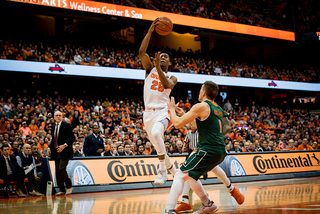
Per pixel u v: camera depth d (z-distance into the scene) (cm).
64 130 707
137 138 1155
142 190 782
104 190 762
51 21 2233
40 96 1747
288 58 2698
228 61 2455
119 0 1833
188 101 2062
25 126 1217
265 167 1055
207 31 2134
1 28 2027
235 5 2498
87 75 1688
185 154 923
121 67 1809
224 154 347
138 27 2302
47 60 1594
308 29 2447
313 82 2430
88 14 1747
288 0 2570
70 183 709
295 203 431
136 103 1902
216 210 355
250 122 1886
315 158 1194
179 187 332
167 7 2025
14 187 825
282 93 2653
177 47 2652
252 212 342
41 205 492
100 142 872
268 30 2317
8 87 1686
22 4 1571
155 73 455
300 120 2211
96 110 1526
